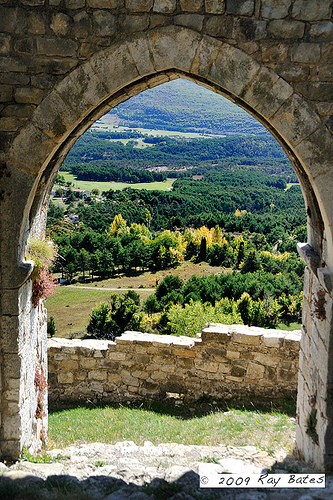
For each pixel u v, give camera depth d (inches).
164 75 200.4
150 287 2054.6
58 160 220.5
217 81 180.9
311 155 179.5
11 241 192.9
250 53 178.1
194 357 369.1
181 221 2987.2
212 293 1576.0
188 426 306.8
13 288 194.7
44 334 255.4
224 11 176.9
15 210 191.8
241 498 164.1
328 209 180.1
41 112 187.0
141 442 274.5
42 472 190.5
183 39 179.5
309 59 175.8
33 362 227.5
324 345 190.1
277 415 318.0
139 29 180.7
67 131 189.2
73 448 246.5
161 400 374.6
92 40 182.4
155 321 1331.2
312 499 157.2
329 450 188.7
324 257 194.1
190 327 966.4
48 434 289.0
